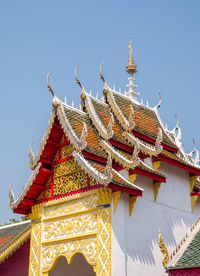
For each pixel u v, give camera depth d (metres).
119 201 20.42
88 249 20.53
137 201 21.27
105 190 20.42
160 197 22.56
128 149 22.27
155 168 22.36
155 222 21.86
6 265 27.14
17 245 27.38
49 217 22.62
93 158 21.00
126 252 20.08
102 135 21.97
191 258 17.47
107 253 19.61
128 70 27.22
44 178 23.25
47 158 23.12
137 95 26.67
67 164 22.55
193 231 18.88
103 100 24.69
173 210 23.09
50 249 22.14
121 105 24.50
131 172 20.95
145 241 21.08
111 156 21.42
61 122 21.89
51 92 22.41
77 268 24.19
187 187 24.47
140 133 23.34
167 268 17.38
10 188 23.61
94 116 22.75
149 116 25.92
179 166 23.38
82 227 21.06
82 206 21.38
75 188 21.86
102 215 20.31
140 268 20.41
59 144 23.06
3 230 33.09
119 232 20.03
